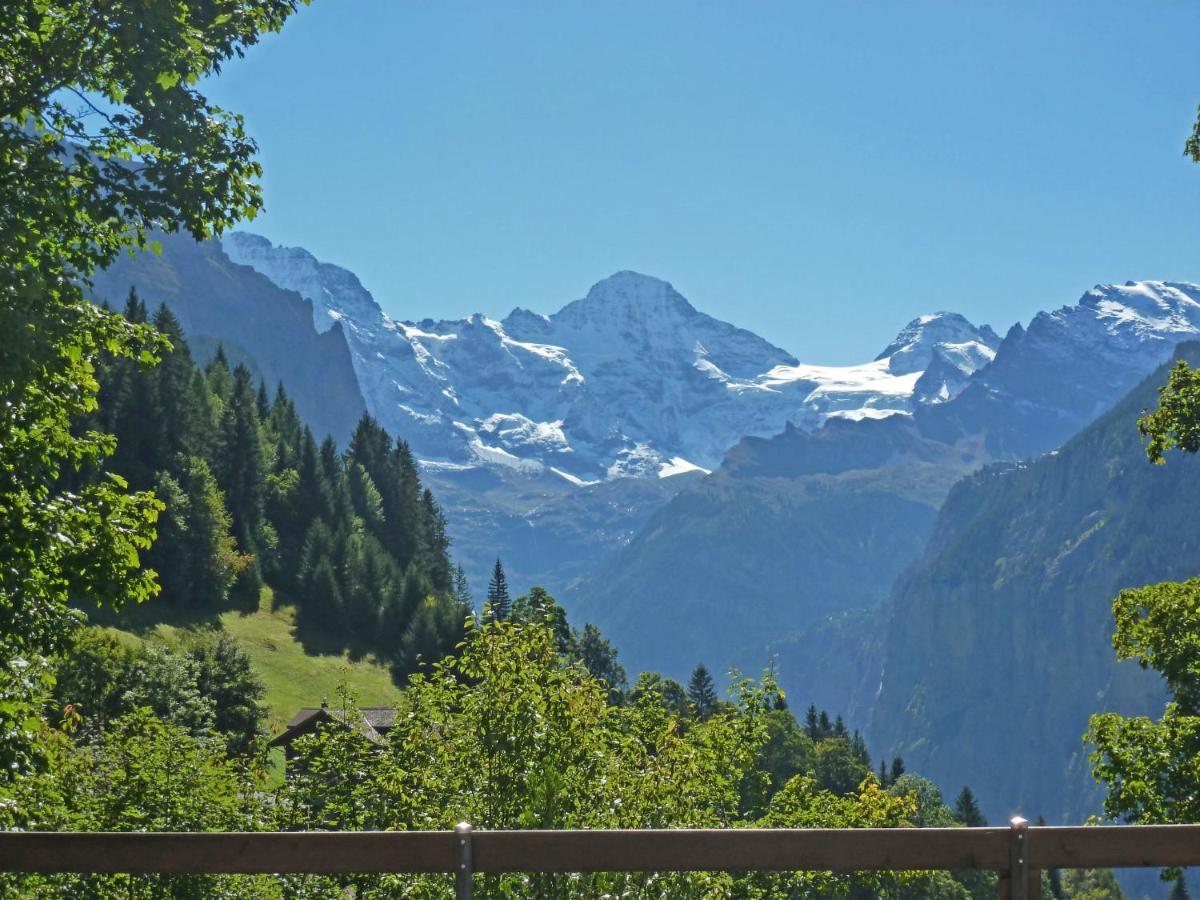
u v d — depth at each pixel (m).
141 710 34.22
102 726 37.94
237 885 27.80
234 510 171.88
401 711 24.73
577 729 23.09
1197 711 27.84
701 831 11.80
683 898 20.83
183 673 88.38
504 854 11.80
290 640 152.62
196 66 18.34
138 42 17.33
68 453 20.16
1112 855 11.66
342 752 28.66
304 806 28.75
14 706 19.14
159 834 11.87
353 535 182.25
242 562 158.00
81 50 17.98
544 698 23.12
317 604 162.88
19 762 19.31
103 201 18.09
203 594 148.38
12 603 18.62
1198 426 27.53
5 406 17.84
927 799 160.00
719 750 29.42
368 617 164.88
